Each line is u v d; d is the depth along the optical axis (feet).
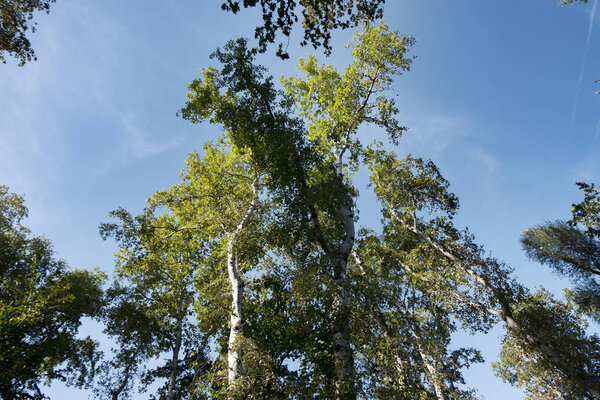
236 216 50.49
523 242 43.88
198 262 60.49
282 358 34.71
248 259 50.55
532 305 45.39
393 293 50.08
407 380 37.22
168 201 56.59
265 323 37.04
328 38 28.04
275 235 42.93
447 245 55.16
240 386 29.09
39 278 47.19
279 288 43.34
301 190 39.93
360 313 36.32
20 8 38.29
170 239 58.03
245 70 42.91
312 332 33.37
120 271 59.36
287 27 26.22
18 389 42.14
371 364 35.45
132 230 54.24
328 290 34.58
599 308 40.70
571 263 40.04
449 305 51.88
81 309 62.64
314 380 30.30
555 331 42.86
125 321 58.65
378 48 60.64
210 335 52.47
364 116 58.29
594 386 37.29
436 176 61.11
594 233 37.22
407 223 65.05
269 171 43.47
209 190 55.47
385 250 59.93
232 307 40.55
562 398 49.03
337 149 56.75
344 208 45.65
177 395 53.42
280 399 30.73
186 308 61.87
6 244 60.23
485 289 47.52
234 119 45.27
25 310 41.34
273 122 42.01
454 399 44.70
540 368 47.62
